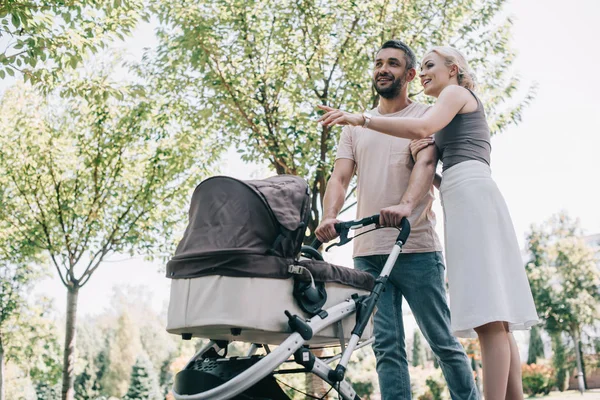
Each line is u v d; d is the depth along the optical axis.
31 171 12.20
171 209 12.42
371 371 25.22
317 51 9.30
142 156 12.29
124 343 47.00
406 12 9.32
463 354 3.65
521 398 3.14
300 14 9.30
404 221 3.35
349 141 4.05
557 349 33.66
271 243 2.90
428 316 3.63
